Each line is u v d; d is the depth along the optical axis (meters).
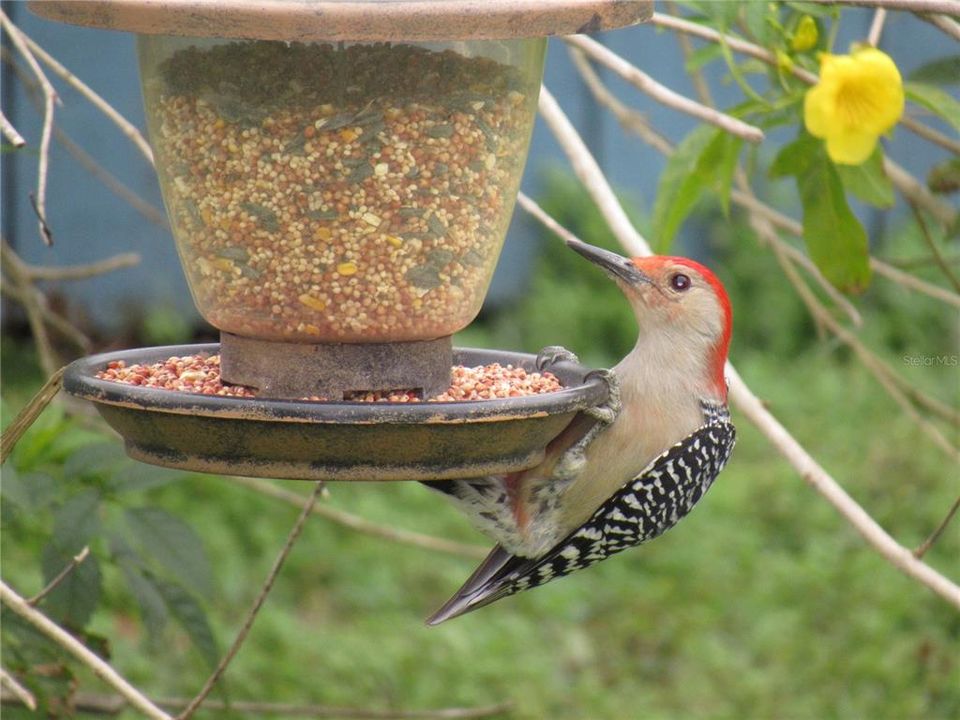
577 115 22.03
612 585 16.56
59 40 17.56
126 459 6.96
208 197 5.78
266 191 5.70
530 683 14.38
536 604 16.06
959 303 8.68
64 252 18.66
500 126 5.88
